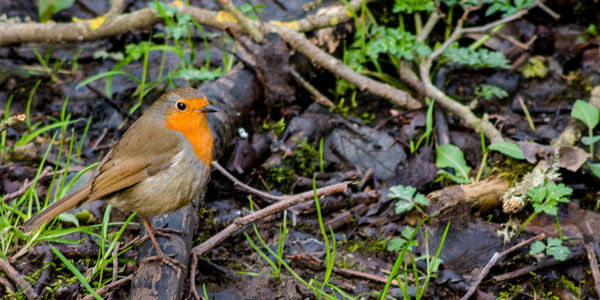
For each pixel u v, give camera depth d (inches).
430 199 370.0
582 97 459.8
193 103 294.7
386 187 394.3
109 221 362.0
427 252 332.8
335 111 448.5
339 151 418.3
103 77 476.7
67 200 283.3
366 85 448.8
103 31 489.1
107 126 438.6
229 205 382.9
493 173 394.3
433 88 436.8
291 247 357.1
